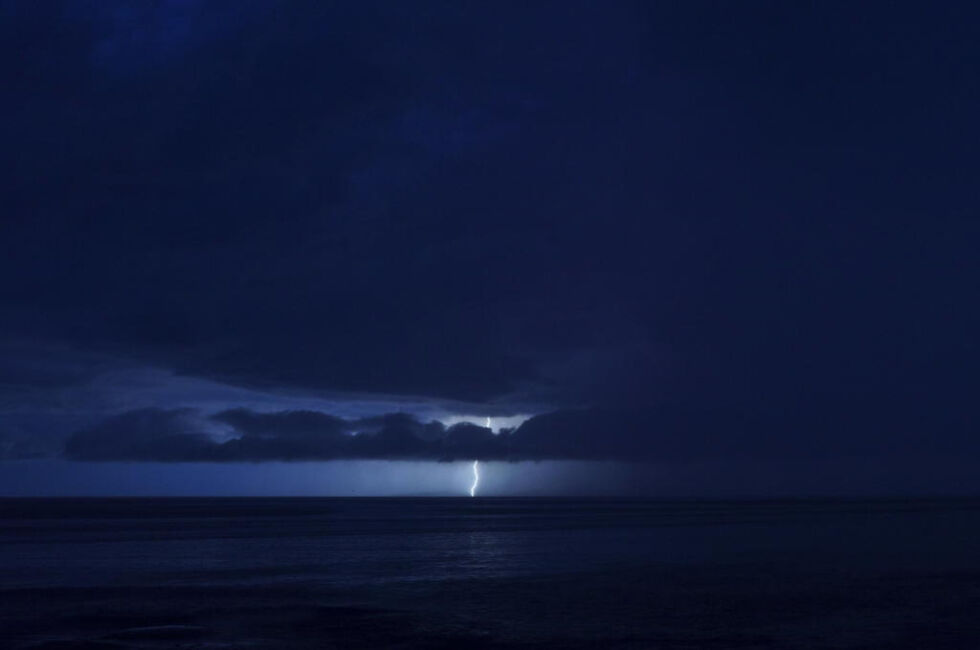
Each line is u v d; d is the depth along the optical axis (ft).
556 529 340.18
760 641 98.22
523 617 115.03
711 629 106.01
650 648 94.48
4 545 252.42
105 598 133.80
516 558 206.08
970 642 97.40
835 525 355.15
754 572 170.81
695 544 250.57
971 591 139.95
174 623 109.91
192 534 309.42
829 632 103.71
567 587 147.74
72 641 97.25
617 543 256.73
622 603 128.06
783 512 538.47
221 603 128.16
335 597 135.33
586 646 95.66
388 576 165.99
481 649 93.97
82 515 526.98
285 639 99.04
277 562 196.44
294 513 581.12
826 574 166.50
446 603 128.47
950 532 300.61
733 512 552.82
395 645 96.02
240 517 495.00
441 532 320.91
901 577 160.45
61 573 171.94
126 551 229.86
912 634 102.17
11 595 137.59
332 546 248.93
